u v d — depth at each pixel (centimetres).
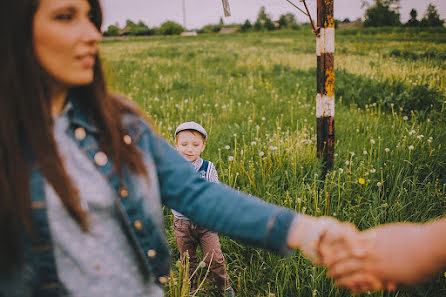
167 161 88
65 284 74
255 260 281
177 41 4566
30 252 70
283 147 397
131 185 79
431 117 548
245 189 329
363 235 71
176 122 528
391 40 2627
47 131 67
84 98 79
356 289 72
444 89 659
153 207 83
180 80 1000
